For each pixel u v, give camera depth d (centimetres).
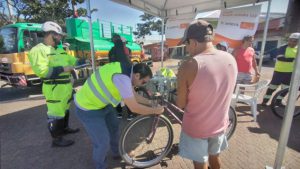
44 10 1672
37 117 454
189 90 156
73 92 326
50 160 290
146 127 272
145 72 195
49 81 282
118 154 284
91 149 315
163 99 287
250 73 470
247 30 525
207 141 176
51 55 282
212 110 159
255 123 405
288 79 445
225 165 273
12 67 618
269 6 519
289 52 434
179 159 287
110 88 199
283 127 213
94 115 217
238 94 425
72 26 793
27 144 334
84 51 826
